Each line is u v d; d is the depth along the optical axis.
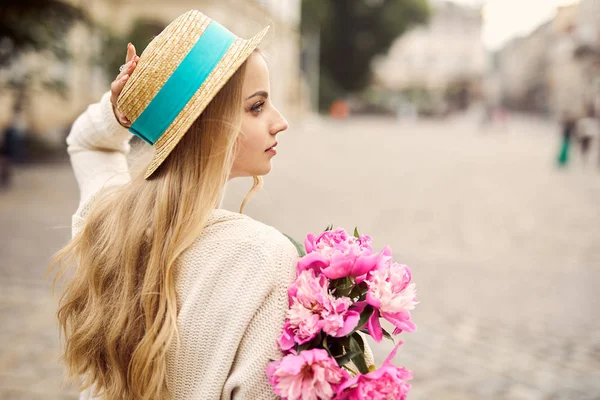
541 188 13.26
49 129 16.09
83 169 1.48
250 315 1.05
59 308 1.25
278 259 1.08
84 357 1.19
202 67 1.11
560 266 6.54
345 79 55.28
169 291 1.08
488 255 6.98
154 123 1.14
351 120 52.41
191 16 1.16
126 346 1.13
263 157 1.22
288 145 24.00
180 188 1.13
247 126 1.18
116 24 22.77
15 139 13.31
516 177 15.31
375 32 51.88
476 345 4.21
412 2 50.94
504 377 3.69
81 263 1.22
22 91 13.31
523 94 94.06
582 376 3.72
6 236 6.82
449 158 20.48
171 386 1.10
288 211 9.45
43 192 10.13
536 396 3.44
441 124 53.84
